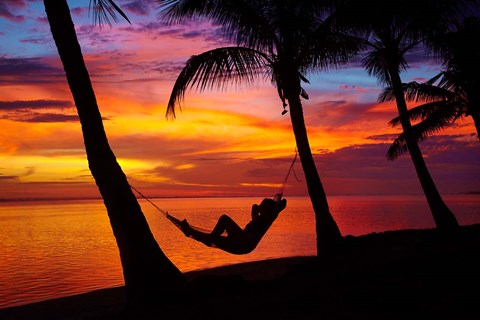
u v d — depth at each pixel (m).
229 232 7.21
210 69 10.02
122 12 7.82
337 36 11.48
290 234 34.12
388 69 15.08
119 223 7.56
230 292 7.40
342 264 9.32
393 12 12.65
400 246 10.43
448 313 5.44
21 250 29.64
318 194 11.53
